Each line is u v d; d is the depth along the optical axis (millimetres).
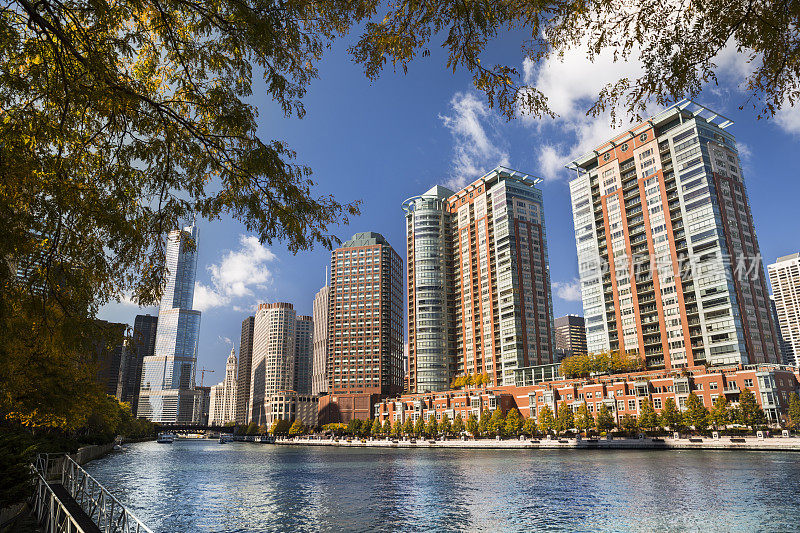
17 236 8672
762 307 138875
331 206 10461
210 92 9195
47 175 9219
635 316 154500
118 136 9586
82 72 8836
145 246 10203
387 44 9328
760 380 112375
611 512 42031
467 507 46500
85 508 29812
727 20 7852
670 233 148875
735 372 117000
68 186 9297
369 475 76188
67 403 19000
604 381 141500
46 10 8273
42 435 55188
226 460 115062
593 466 77875
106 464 94188
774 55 8133
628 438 121938
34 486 27547
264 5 8930
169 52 9312
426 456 118938
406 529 38344
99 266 9992
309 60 10164
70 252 9719
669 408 118188
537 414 156875
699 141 145375
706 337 136125
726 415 108250
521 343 190750
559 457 99750
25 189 9008
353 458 117938
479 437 161000
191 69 9578
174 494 56625
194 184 10039
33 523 24734
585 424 131125
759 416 106125
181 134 9594
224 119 8977
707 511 40875
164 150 9758
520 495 52312
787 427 107500
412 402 198375
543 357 193750
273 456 133000
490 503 48188
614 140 169250
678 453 96062
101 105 8914
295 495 56000
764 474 59938
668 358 143875
